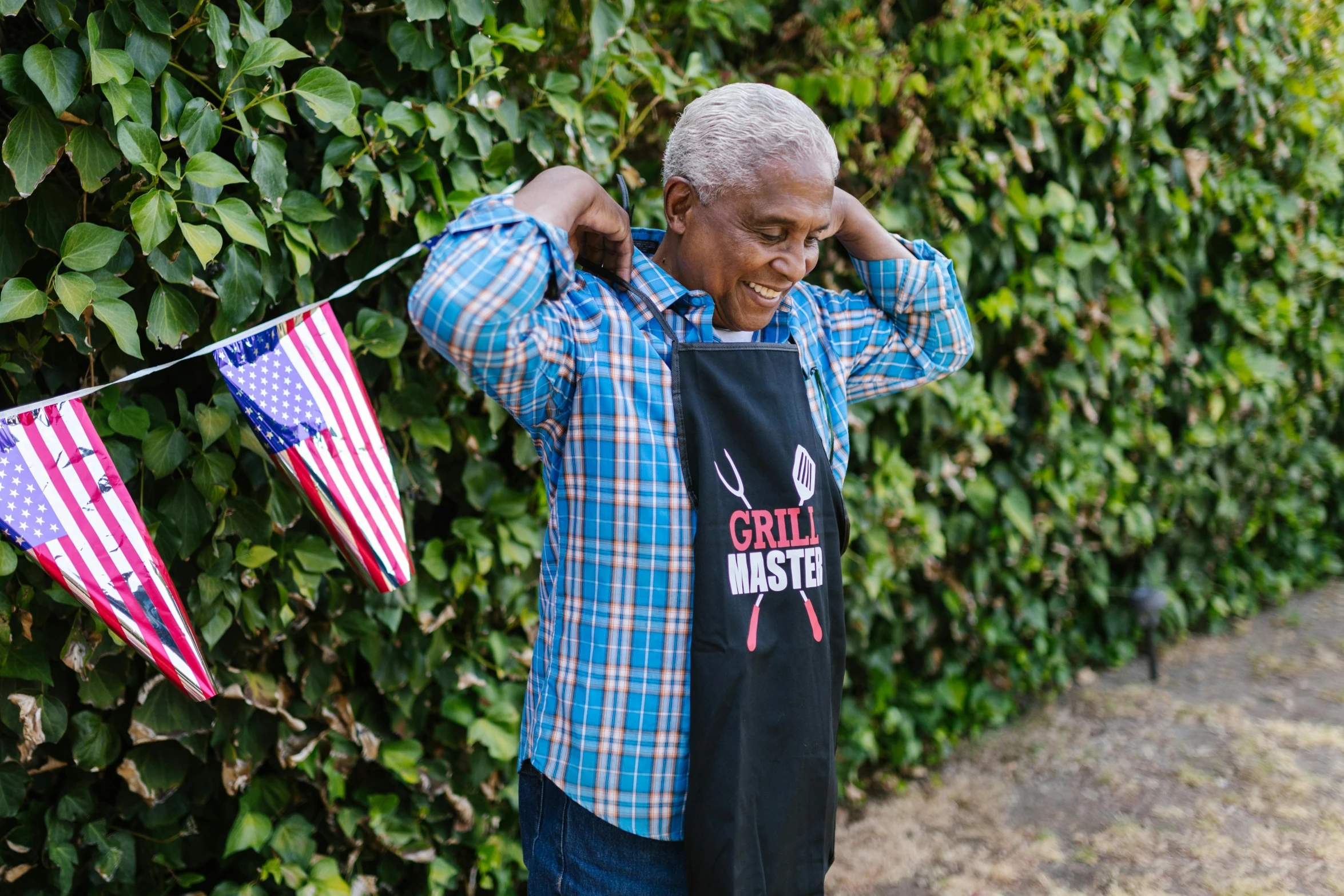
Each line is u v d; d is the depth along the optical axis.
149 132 1.56
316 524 2.00
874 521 2.87
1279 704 3.52
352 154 1.83
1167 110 3.40
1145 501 3.83
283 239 1.82
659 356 1.30
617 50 2.28
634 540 1.27
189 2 1.62
